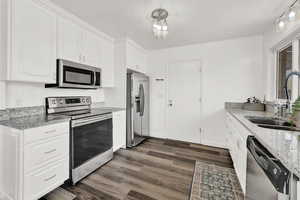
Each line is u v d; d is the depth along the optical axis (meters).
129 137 3.05
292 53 1.94
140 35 2.77
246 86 2.88
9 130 1.40
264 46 2.64
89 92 2.82
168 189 1.73
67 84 1.99
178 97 3.52
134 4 1.77
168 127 3.65
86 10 1.91
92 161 2.08
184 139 3.48
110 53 2.89
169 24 2.29
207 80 3.21
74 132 1.81
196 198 1.58
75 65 2.11
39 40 1.67
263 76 2.69
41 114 1.98
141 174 2.04
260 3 1.73
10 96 1.70
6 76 1.43
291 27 1.74
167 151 2.87
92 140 2.10
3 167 1.45
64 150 1.70
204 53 3.21
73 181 1.78
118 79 2.98
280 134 1.08
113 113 2.58
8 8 1.41
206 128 3.25
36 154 1.41
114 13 1.98
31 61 1.60
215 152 2.82
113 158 2.55
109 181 1.88
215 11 1.91
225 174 2.04
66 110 2.29
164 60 3.64
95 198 1.58
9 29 1.42
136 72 3.28
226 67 3.03
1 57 1.45
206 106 3.23
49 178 1.53
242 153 1.53
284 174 0.66
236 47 2.93
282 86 2.30
